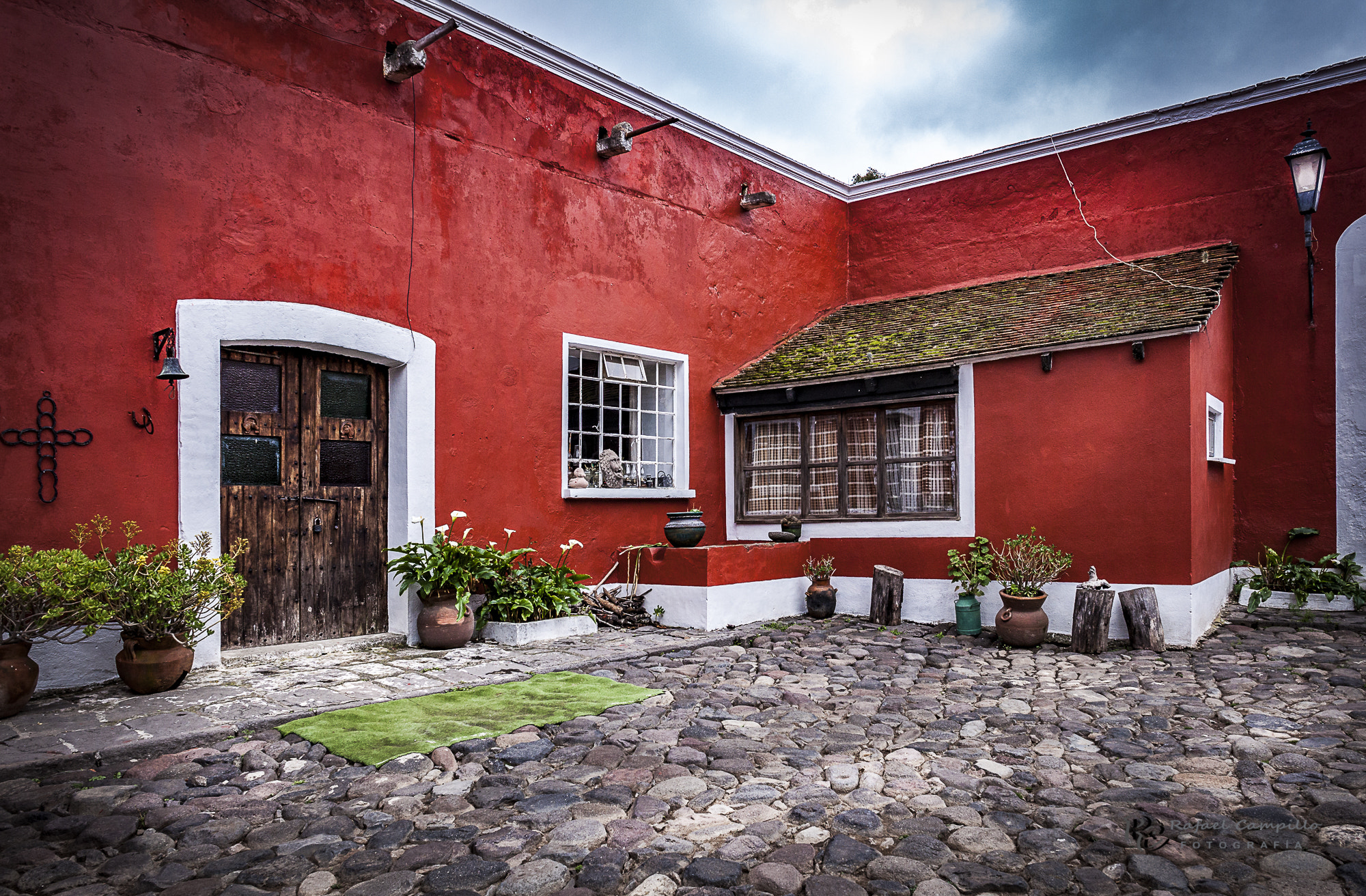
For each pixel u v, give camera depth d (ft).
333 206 22.15
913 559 28.45
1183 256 30.91
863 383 29.27
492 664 20.24
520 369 26.43
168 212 19.30
